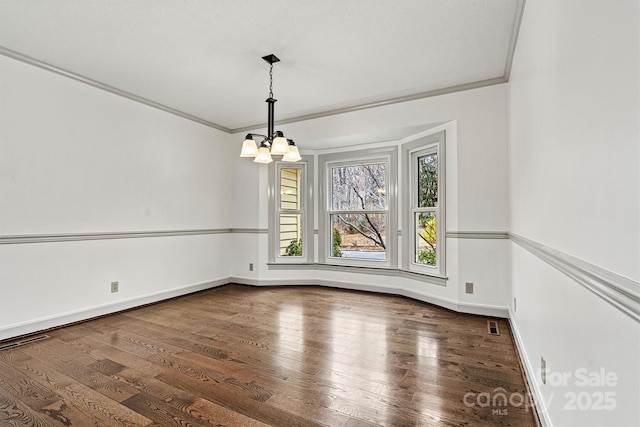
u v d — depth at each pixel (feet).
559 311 4.33
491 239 10.55
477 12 7.25
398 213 13.80
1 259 8.66
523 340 7.20
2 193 8.68
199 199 14.48
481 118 10.70
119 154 11.44
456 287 11.14
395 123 12.17
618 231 2.63
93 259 10.65
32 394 6.09
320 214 15.61
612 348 2.74
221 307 11.89
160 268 12.76
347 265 14.88
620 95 2.61
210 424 5.23
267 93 11.82
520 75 7.57
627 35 2.48
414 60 9.42
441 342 8.50
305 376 6.75
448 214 11.50
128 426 5.19
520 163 7.64
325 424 5.22
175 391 6.19
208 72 10.16
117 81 10.78
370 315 10.84
